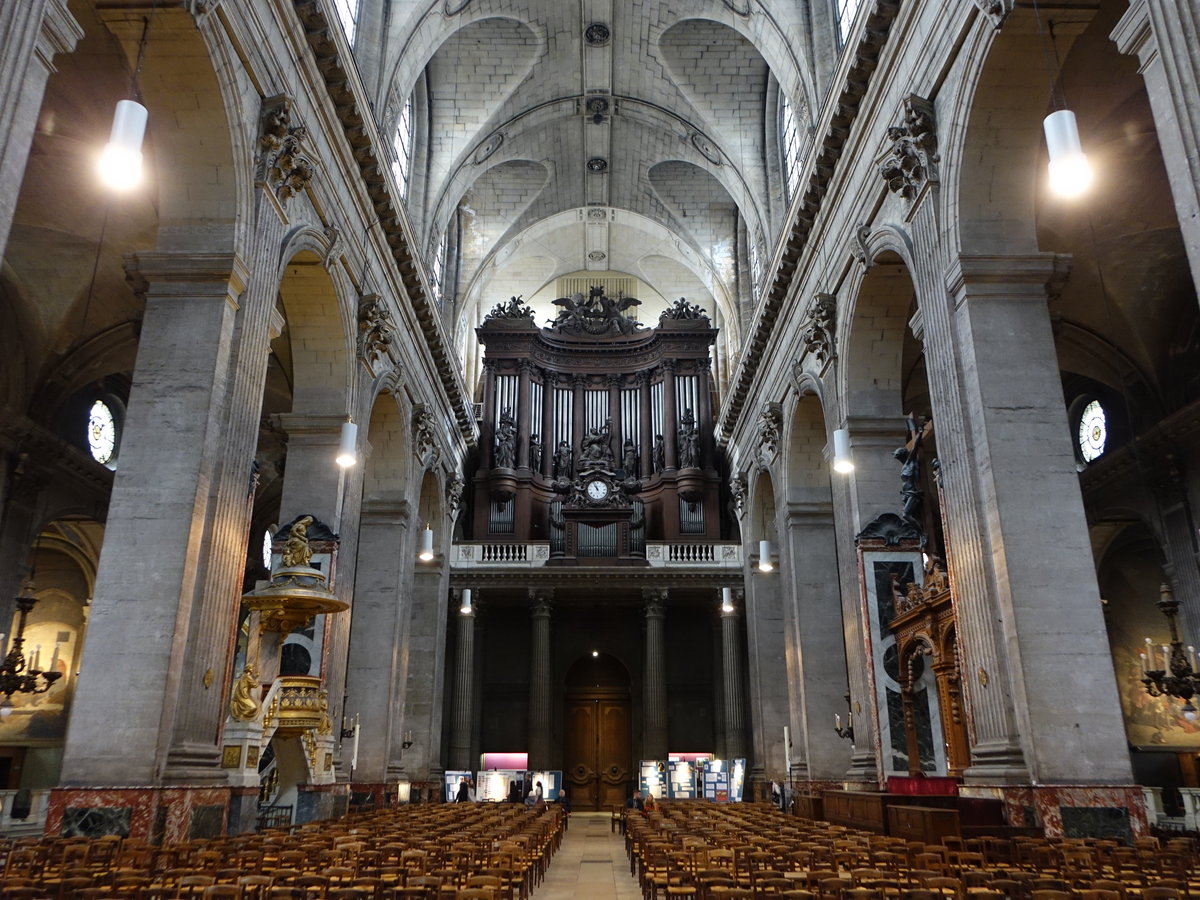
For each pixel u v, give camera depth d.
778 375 20.23
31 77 6.40
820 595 18.59
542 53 21.61
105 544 8.95
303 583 11.50
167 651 8.59
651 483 29.86
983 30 9.77
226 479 9.71
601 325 32.44
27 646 22.12
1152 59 6.55
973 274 10.22
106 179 6.66
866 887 5.29
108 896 4.80
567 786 29.11
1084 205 14.55
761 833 9.48
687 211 27.67
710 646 29.72
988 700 9.39
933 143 11.09
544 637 26.73
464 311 28.75
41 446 18.31
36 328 17.45
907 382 20.52
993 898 4.62
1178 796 18.48
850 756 17.64
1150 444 17.86
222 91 9.80
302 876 5.16
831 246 15.62
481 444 30.27
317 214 13.14
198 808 8.61
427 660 22.89
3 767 21.44
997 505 9.43
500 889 5.43
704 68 21.66
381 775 17.42
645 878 8.17
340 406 14.69
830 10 15.85
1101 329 18.00
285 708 12.17
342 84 12.99
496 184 27.12
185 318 9.80
